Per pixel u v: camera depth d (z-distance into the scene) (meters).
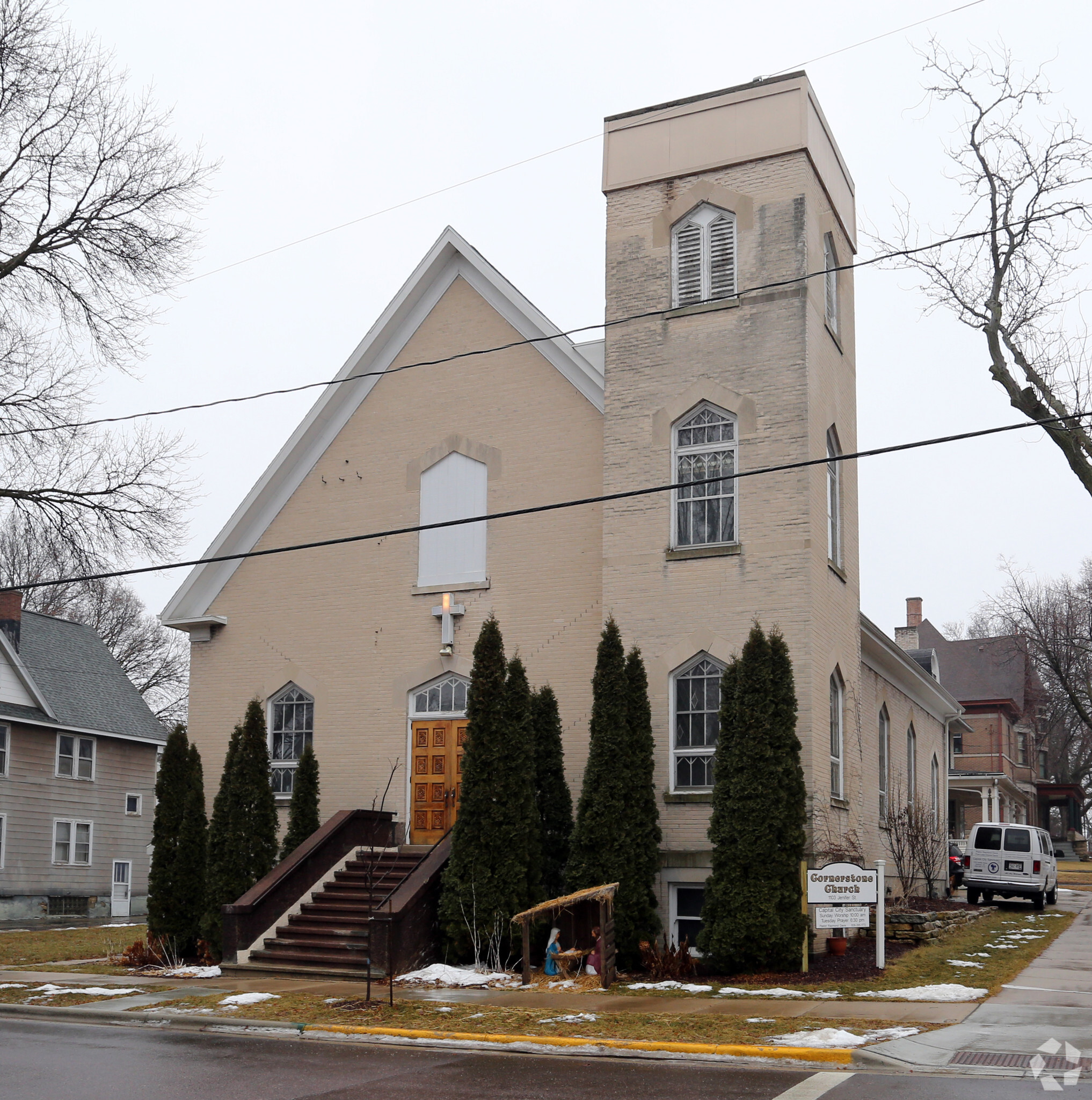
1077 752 83.62
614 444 21.20
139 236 25.95
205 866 21.44
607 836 18.30
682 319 21.03
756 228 20.72
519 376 23.05
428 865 19.16
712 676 19.89
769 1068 11.72
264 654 24.67
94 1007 15.84
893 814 27.05
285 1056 12.64
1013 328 23.05
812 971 17.33
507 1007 15.02
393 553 23.70
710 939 17.41
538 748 20.11
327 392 24.59
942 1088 10.41
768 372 20.19
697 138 21.48
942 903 28.64
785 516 19.64
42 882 37.41
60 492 25.28
